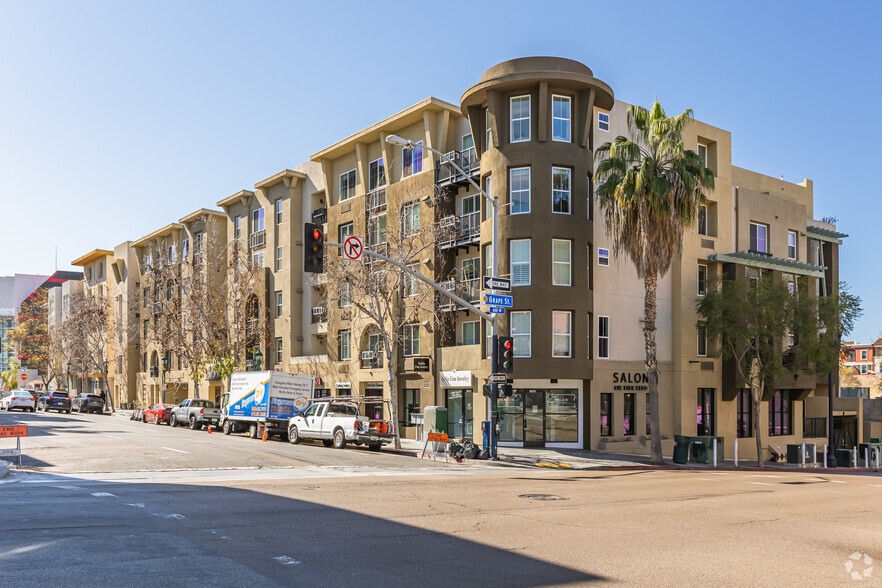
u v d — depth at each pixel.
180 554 8.44
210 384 59.75
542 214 31.30
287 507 12.48
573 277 31.70
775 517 12.66
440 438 27.20
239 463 21.97
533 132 31.92
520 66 31.67
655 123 27.91
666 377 35.53
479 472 21.83
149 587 7.01
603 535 10.45
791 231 42.47
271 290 51.09
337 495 14.36
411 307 37.16
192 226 62.66
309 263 20.66
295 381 34.88
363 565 8.26
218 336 51.62
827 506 14.44
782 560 9.04
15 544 8.70
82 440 28.70
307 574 7.76
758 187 41.91
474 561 8.59
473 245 36.41
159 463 21.44
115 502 12.63
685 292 36.06
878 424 48.81
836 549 9.82
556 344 31.36
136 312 74.31
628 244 28.30
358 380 41.66
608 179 29.11
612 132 34.53
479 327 35.25
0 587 6.83
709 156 38.41
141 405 58.44
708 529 11.19
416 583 7.54
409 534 10.19
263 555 8.58
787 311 31.42
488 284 25.66
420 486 16.48
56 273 127.19
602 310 33.25
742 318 31.95
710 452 28.62
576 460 27.36
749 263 37.50
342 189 44.78
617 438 33.03
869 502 15.27
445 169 36.97
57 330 87.00
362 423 29.36
